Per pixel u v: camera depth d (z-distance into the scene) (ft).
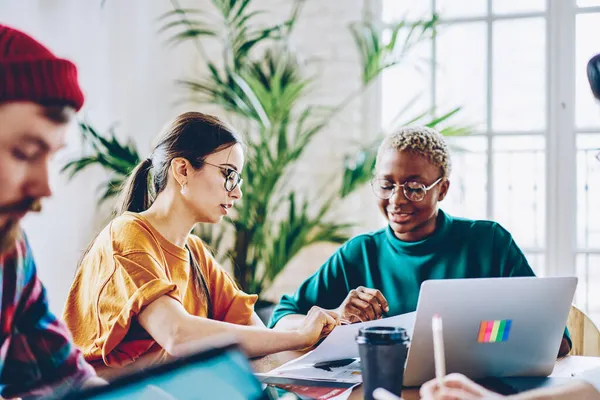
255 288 9.96
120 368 4.63
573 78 10.34
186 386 2.90
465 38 10.73
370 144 10.78
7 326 3.81
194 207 5.30
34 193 3.74
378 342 3.23
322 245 10.82
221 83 10.23
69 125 3.87
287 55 10.48
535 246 10.53
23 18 8.39
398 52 10.87
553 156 10.39
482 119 10.69
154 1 11.07
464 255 6.04
